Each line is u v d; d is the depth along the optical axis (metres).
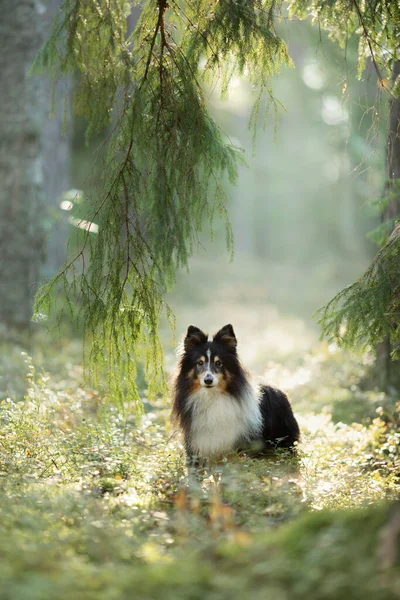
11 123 15.34
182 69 7.82
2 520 5.54
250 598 3.89
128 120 7.84
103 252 7.84
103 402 10.34
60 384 12.26
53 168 21.59
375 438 10.08
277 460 8.28
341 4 7.86
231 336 8.89
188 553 4.85
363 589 3.87
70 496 6.48
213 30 7.71
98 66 8.14
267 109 7.99
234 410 8.66
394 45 8.08
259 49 7.75
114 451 8.41
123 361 8.29
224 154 7.94
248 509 6.67
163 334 20.98
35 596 3.92
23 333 15.14
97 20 8.02
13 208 15.38
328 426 11.11
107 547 5.07
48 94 20.53
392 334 8.11
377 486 7.84
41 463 7.97
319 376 14.18
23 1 15.21
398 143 10.70
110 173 7.88
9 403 9.62
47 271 20.22
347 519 4.54
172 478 7.84
